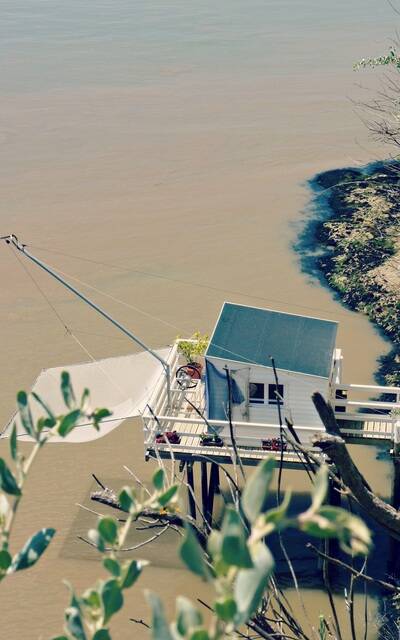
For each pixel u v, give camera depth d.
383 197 45.22
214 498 27.91
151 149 52.19
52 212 46.31
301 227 43.72
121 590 3.87
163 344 35.91
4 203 47.22
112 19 72.31
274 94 57.69
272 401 24.31
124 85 60.31
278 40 66.50
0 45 67.69
